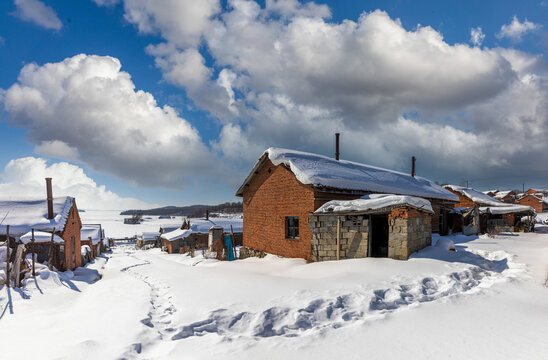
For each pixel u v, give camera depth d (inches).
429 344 187.8
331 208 496.7
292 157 603.2
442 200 883.4
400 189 706.8
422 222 454.6
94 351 187.5
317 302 256.4
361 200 475.8
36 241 560.4
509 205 1086.4
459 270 356.2
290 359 175.0
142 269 700.7
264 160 679.1
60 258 664.4
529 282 322.3
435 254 423.2
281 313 241.0
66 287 461.4
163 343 205.2
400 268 364.5
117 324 236.1
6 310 327.3
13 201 769.6
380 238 558.9
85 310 299.7
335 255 489.4
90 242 1483.8
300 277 395.2
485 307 251.0
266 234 671.1
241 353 183.8
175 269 610.5
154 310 280.8
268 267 522.9
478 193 1251.8
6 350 204.2
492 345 183.3
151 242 2431.1
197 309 261.0
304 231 554.6
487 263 421.1
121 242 3134.8
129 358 178.5
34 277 445.4
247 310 247.9
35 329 249.1
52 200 741.3
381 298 275.3
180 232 1748.3
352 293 277.4
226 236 905.5
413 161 1019.3
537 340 187.6
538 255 436.8
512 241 630.5
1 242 620.4
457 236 734.5
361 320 232.2
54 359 178.2
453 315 234.4
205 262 852.0
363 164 805.2
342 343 193.8
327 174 573.0
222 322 234.1
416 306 255.0
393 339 196.4
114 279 576.1
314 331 215.9
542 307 249.8
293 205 587.8
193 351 188.1
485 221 962.7
